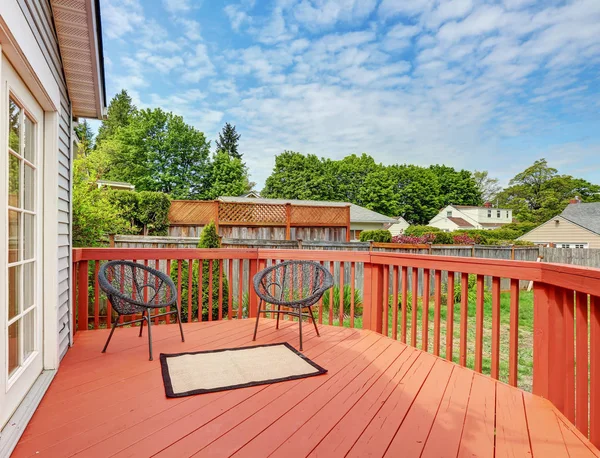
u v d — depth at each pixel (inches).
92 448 63.3
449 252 371.2
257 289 132.8
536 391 88.6
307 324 158.9
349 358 114.5
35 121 91.7
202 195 1182.3
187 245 277.6
